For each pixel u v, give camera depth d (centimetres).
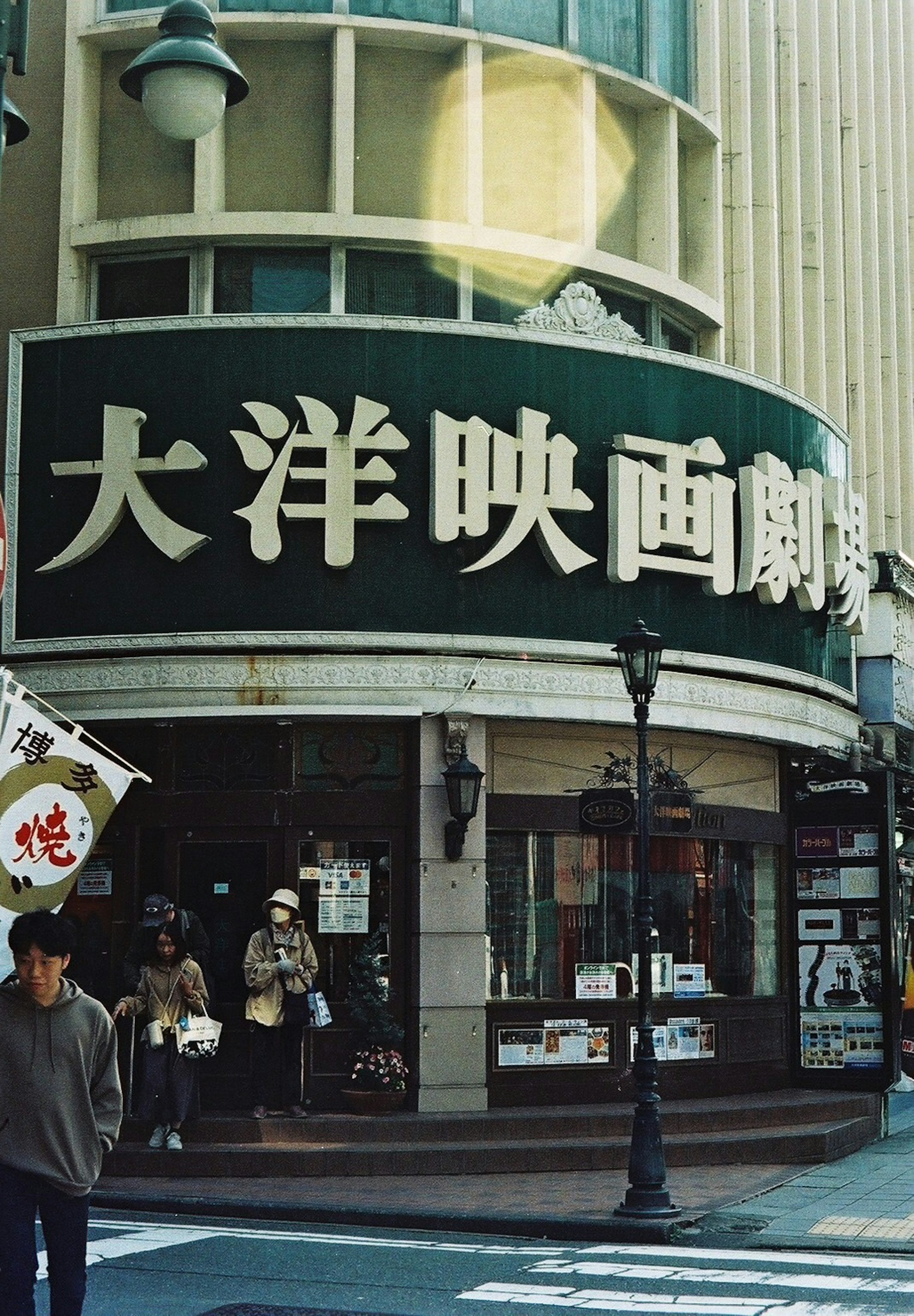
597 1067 1633
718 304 1934
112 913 1609
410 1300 917
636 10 1872
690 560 1694
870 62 2581
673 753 1745
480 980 1568
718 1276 1005
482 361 1620
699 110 1950
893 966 1786
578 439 1652
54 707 1548
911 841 2033
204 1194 1311
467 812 1550
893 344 2630
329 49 1733
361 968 1555
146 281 1736
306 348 1593
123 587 1588
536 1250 1115
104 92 1762
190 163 1728
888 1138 1695
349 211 1683
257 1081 1493
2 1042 660
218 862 1600
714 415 1747
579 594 1634
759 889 1833
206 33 1104
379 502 1570
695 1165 1464
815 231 2309
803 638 1853
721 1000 1739
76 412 1617
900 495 2623
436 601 1587
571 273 1778
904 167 2736
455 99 1747
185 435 1588
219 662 1568
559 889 1659
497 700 1595
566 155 1795
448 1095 1543
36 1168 651
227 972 1584
